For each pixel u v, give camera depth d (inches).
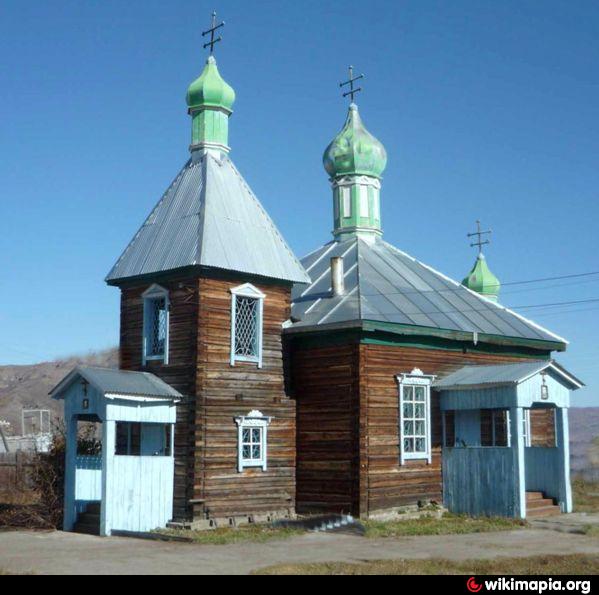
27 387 3489.2
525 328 1155.3
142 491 873.5
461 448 995.9
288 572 593.3
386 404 966.4
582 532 855.7
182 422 908.6
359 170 1251.2
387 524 890.7
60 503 916.0
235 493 918.4
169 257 952.3
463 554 709.3
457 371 1041.5
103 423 859.4
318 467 963.3
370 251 1185.4
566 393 1034.7
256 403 954.1
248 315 968.9
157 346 964.6
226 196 1010.7
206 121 1065.5
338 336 967.6
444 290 1151.6
